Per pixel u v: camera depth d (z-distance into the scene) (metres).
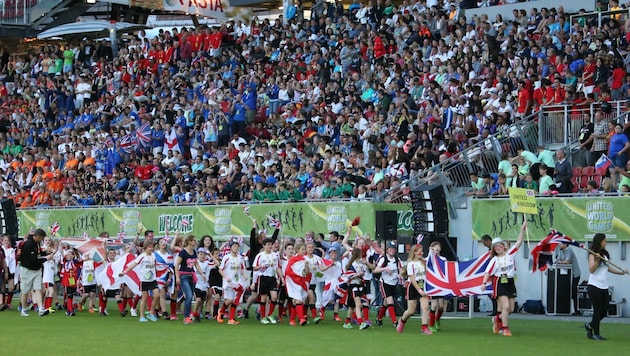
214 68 88.56
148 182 75.25
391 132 67.88
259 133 78.88
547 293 52.91
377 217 50.34
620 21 70.88
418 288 41.59
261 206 63.34
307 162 68.44
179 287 47.47
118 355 33.75
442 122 66.50
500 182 57.25
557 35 70.19
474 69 70.44
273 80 82.12
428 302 41.97
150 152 81.62
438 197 52.47
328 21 86.94
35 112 96.75
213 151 77.38
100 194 76.81
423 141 64.31
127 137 82.19
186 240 47.28
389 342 38.38
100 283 51.78
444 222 52.62
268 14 113.69
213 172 72.88
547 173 57.94
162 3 97.38
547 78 65.12
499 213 55.47
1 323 46.88
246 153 73.62
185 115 82.44
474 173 58.19
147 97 89.75
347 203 59.31
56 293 56.50
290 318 46.84
